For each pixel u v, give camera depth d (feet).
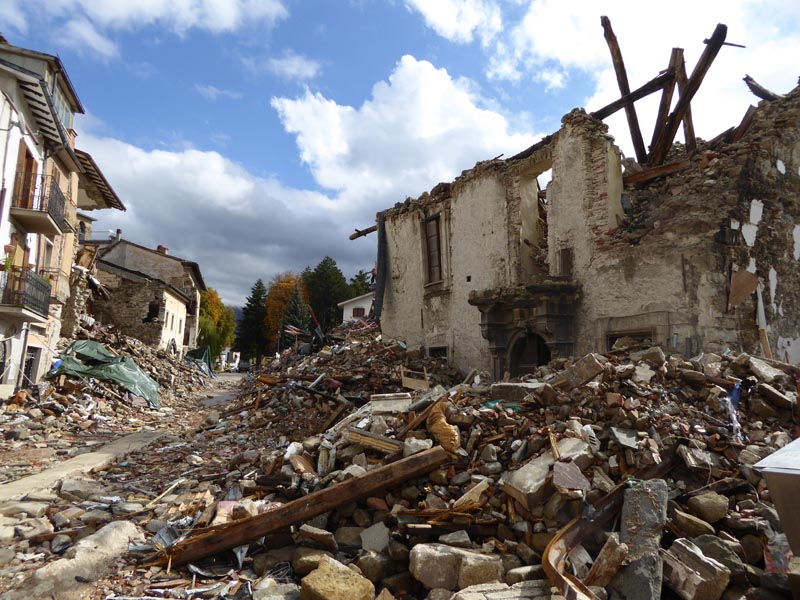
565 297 36.63
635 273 32.94
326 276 198.70
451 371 48.16
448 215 51.88
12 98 41.63
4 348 42.24
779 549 13.97
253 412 42.42
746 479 16.78
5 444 33.76
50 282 49.37
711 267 29.14
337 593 13.84
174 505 21.29
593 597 12.59
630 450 17.63
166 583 15.66
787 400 19.62
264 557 16.97
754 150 32.27
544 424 20.30
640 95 37.88
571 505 16.26
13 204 43.19
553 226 39.60
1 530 18.29
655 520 14.89
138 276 107.65
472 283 47.83
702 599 12.76
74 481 24.50
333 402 38.45
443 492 18.43
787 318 32.53
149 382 59.11
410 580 15.67
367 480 18.30
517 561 15.57
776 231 32.83
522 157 44.32
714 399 20.25
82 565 15.80
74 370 52.49
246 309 212.64
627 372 21.65
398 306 58.70
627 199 36.45
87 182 66.28
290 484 20.38
